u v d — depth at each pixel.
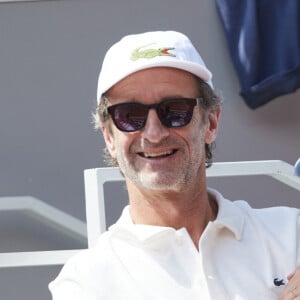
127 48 9.15
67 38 15.11
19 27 15.09
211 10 15.18
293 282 8.70
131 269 8.99
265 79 14.50
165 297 8.80
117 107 9.01
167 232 9.06
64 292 9.07
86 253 9.33
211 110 9.31
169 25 15.16
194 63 9.00
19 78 15.07
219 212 9.25
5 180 14.95
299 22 14.53
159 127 8.89
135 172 8.99
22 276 14.48
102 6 15.14
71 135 15.00
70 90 15.07
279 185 15.09
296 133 15.15
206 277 8.83
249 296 8.84
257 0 14.63
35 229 14.92
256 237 9.27
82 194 14.94
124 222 9.43
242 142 15.14
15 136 14.98
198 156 9.02
